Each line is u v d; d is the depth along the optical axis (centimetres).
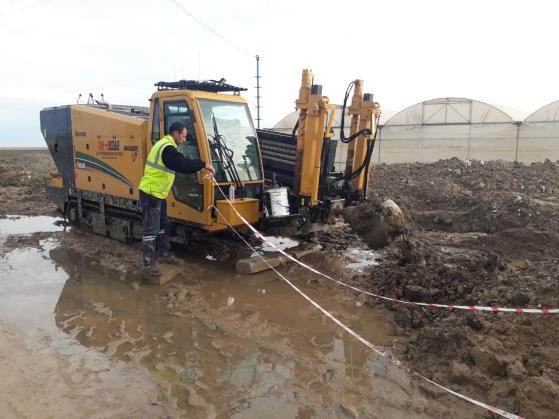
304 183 632
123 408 333
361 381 372
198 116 598
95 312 510
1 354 410
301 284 598
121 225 767
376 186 1255
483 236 781
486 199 977
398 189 1205
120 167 742
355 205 686
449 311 473
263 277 625
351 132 734
